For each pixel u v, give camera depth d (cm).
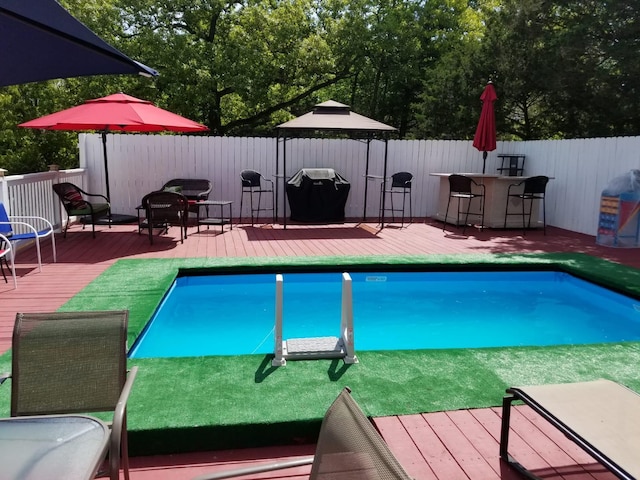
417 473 221
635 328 500
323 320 510
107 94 1645
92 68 207
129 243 744
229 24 1745
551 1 1231
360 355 346
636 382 313
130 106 742
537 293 616
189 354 417
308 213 972
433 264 631
